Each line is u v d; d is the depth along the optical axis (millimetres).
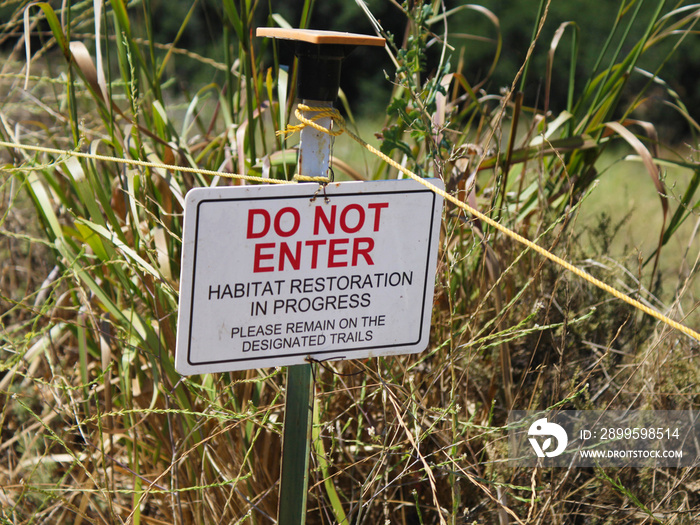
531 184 2188
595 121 2207
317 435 1459
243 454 1591
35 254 2365
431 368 1770
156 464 1731
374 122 7781
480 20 8789
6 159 2344
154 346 1615
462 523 1624
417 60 1664
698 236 3346
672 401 1807
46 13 1607
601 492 1695
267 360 1142
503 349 1570
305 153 1125
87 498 1508
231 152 1935
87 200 1589
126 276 1701
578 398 1793
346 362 1720
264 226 1081
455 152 1687
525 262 1963
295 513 1227
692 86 8195
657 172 1836
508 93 1704
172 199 1803
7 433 1992
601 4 8398
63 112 2262
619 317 2021
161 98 1871
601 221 2285
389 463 1612
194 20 8070
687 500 1618
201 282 1065
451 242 1814
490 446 1647
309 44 1073
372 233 1156
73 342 2117
